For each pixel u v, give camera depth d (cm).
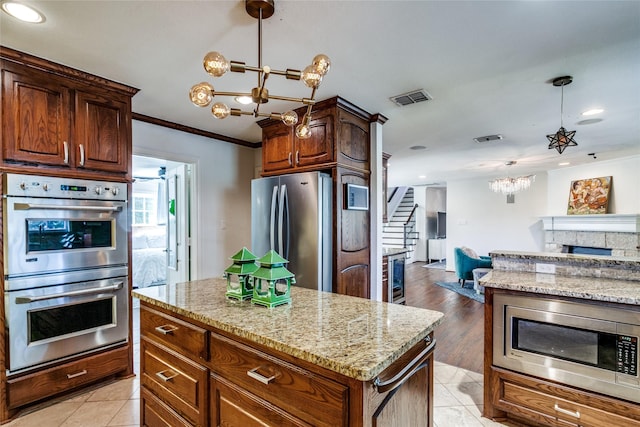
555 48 202
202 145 391
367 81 250
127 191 256
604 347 172
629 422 165
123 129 256
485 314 210
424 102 294
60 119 222
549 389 187
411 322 136
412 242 1002
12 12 165
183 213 403
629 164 548
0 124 197
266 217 325
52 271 215
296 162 316
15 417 204
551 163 611
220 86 260
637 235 536
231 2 158
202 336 143
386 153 504
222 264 411
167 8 163
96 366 236
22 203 203
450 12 166
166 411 162
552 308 186
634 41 194
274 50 205
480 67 227
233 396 129
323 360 101
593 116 332
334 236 291
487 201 787
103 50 204
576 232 631
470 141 439
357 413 95
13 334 201
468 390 245
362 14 168
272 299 156
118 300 248
